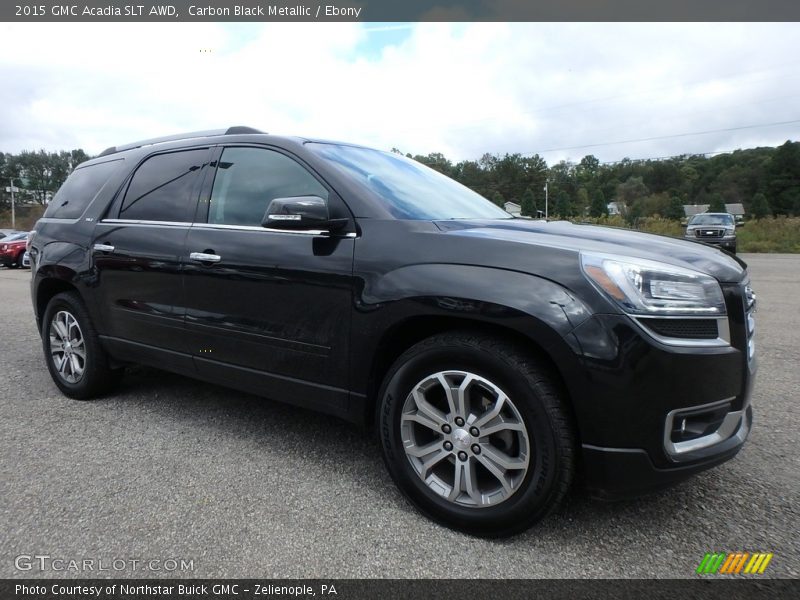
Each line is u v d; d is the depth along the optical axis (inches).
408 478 93.7
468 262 88.0
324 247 102.9
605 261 81.8
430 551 84.0
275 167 117.3
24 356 209.3
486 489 89.7
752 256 875.4
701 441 82.8
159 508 95.7
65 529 89.2
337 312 100.4
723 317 83.7
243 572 79.0
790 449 119.6
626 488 80.7
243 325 114.6
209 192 127.0
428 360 90.3
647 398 77.5
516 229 100.6
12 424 135.8
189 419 139.3
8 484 104.3
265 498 99.5
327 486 104.2
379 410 97.3
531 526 84.2
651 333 78.0
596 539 86.8
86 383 151.1
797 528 89.7
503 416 85.4
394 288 92.6
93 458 116.0
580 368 78.2
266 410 146.0
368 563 81.0
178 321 127.1
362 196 103.5
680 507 96.0
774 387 163.2
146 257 132.4
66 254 153.6
